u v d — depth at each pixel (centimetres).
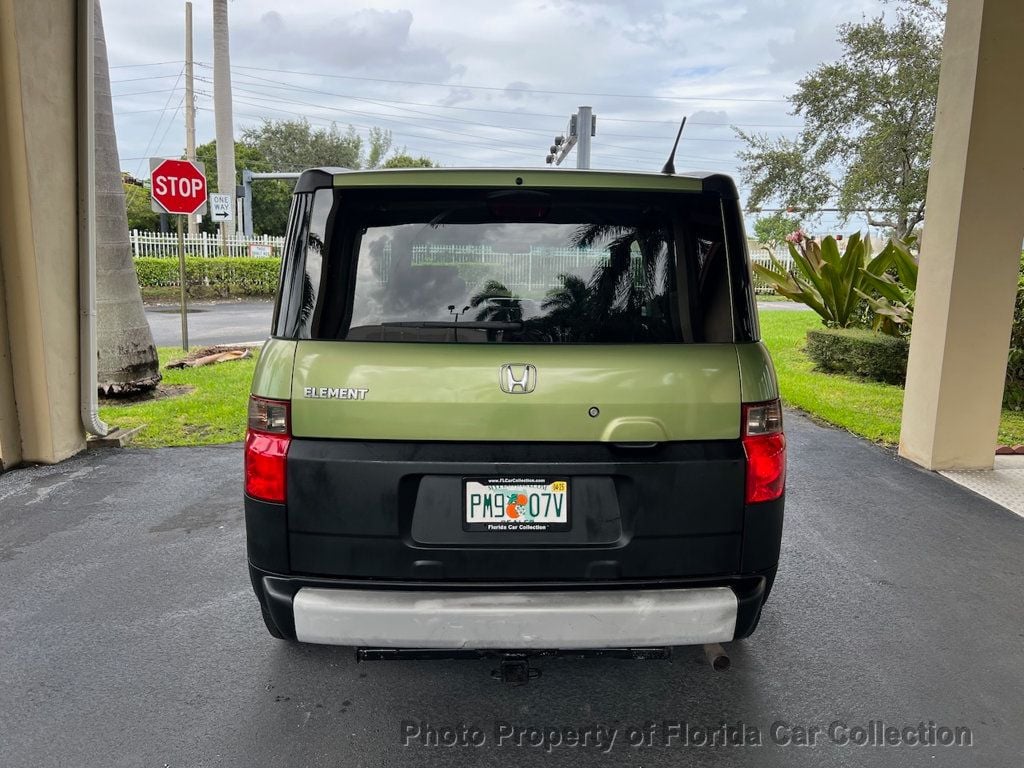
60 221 555
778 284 1095
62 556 400
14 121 511
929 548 416
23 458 562
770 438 233
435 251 231
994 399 549
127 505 479
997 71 495
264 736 255
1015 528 446
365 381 223
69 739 252
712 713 270
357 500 224
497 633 222
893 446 625
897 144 2159
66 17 541
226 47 2652
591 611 221
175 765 240
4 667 296
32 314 541
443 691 282
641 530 227
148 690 281
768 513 234
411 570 227
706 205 236
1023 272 734
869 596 359
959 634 325
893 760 246
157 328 1486
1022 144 509
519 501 225
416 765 241
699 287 234
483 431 223
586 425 224
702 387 227
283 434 226
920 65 2111
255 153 4781
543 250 231
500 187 229
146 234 2367
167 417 691
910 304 907
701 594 228
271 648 311
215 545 415
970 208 516
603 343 228
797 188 2420
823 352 977
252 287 2281
